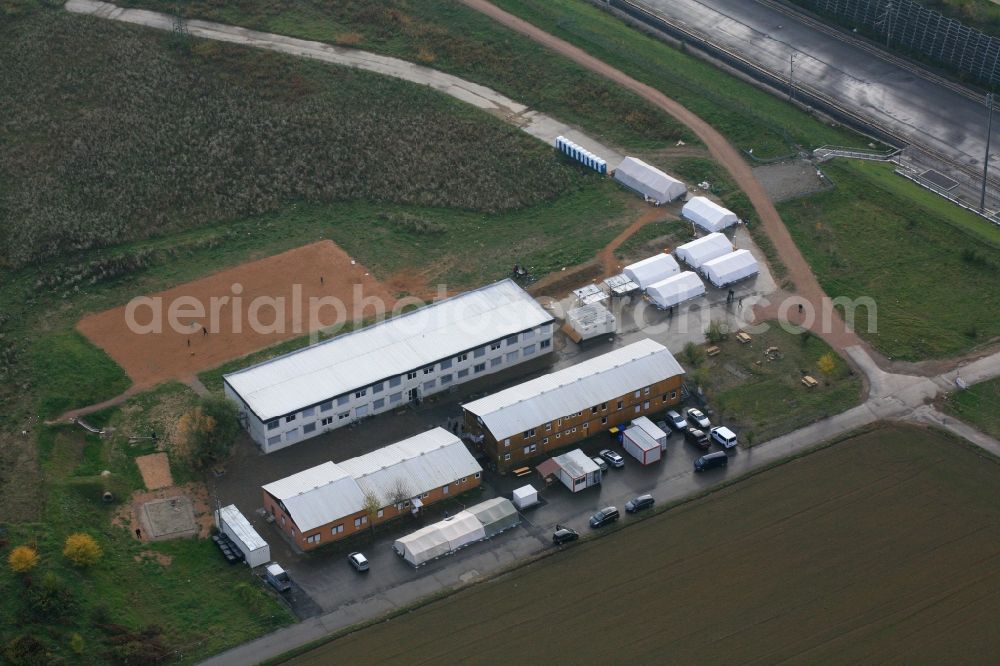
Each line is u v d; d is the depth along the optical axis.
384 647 137.75
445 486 157.38
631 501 155.75
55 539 145.75
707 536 151.50
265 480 160.88
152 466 161.75
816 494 157.50
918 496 157.12
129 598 142.38
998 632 138.88
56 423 165.50
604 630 139.25
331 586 145.75
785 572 146.38
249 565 148.25
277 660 136.00
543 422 163.62
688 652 136.50
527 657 136.25
